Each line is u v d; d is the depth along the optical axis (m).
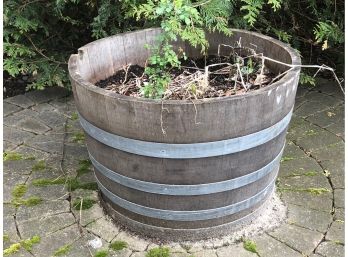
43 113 3.37
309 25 3.67
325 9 3.44
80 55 2.25
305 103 3.41
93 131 2.05
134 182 2.05
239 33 2.54
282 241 2.21
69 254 2.16
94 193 2.56
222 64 2.47
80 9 3.66
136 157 1.95
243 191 2.11
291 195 2.50
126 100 1.80
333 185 2.56
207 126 1.81
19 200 2.49
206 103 1.75
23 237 2.25
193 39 2.27
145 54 2.58
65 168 2.77
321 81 3.74
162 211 2.12
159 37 2.32
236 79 2.28
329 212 2.38
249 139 1.92
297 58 2.14
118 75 2.48
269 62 2.42
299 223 2.31
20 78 3.95
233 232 2.26
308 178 2.63
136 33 2.51
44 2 3.44
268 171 2.15
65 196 2.53
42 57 3.62
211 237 2.23
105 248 2.19
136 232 2.28
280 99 1.92
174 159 1.90
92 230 2.30
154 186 2.02
